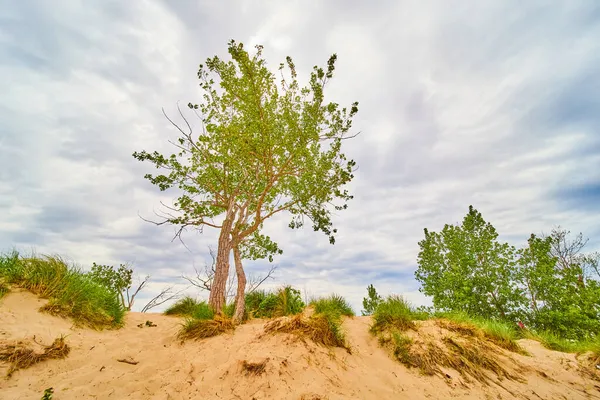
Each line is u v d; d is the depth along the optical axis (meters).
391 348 5.40
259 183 11.80
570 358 6.09
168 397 3.50
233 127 9.77
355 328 6.58
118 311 6.49
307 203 11.73
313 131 10.44
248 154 10.29
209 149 10.77
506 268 14.88
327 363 4.50
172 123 10.79
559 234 17.02
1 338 3.99
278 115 10.76
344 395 3.77
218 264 9.48
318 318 5.56
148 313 8.77
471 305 14.30
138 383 3.77
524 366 5.39
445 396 4.16
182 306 9.27
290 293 9.70
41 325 4.68
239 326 6.13
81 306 5.68
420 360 4.94
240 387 3.71
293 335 5.01
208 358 4.48
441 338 5.61
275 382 3.78
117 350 4.70
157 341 5.45
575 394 4.76
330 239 12.21
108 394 3.44
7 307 4.82
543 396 4.56
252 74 10.30
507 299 14.23
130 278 14.66
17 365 3.64
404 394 4.09
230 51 10.00
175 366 4.31
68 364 4.01
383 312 6.35
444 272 15.22
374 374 4.55
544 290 13.91
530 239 15.68
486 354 5.41
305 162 11.10
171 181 10.69
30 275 5.70
